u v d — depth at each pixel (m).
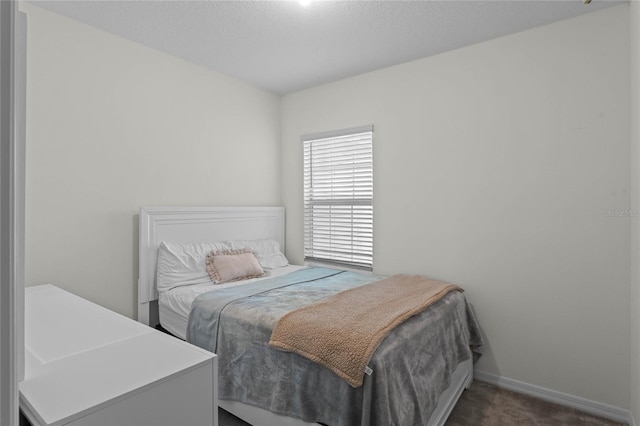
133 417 1.03
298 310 1.93
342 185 3.40
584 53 2.25
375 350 1.51
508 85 2.51
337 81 3.39
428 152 2.87
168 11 2.24
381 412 1.43
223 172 3.27
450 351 2.14
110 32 2.50
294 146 3.72
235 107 3.37
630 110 2.10
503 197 2.54
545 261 2.39
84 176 2.40
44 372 1.12
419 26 2.39
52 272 2.26
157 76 2.79
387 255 3.10
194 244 2.93
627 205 2.12
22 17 0.91
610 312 2.18
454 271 2.76
